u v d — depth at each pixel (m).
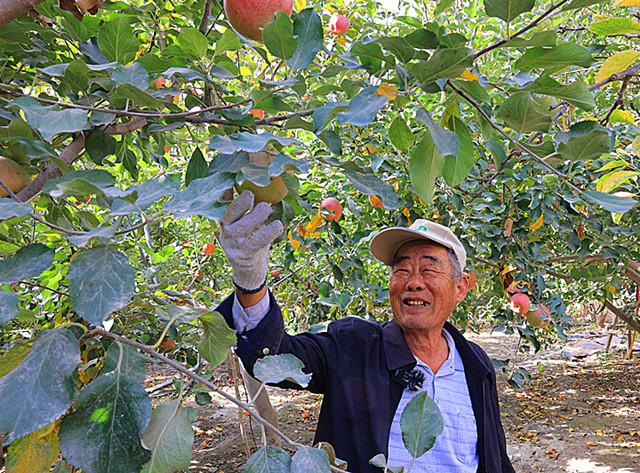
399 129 1.19
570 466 5.79
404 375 1.82
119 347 0.74
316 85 2.13
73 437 0.61
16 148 1.14
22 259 0.67
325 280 3.91
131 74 1.01
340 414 1.79
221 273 5.50
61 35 1.45
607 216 3.06
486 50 0.98
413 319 1.87
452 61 0.89
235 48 1.20
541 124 1.05
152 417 0.73
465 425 1.85
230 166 0.98
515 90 1.11
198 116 1.13
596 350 12.69
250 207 1.08
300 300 4.77
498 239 3.25
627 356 11.53
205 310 0.84
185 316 0.85
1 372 0.71
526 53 1.00
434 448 1.79
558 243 4.26
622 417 7.59
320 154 2.50
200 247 4.32
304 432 6.91
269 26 1.04
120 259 0.67
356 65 1.14
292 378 0.82
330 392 1.83
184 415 0.75
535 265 3.34
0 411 0.57
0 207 0.65
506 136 1.11
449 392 1.88
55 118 0.84
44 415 0.58
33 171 1.38
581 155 1.06
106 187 0.69
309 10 1.09
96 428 0.63
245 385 3.35
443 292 1.89
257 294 1.45
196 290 4.11
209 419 7.41
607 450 6.23
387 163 3.00
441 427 0.79
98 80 1.14
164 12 1.84
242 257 1.07
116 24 1.12
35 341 0.65
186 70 1.09
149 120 1.44
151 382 7.53
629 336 11.29
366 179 0.95
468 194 3.12
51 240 2.04
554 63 1.01
